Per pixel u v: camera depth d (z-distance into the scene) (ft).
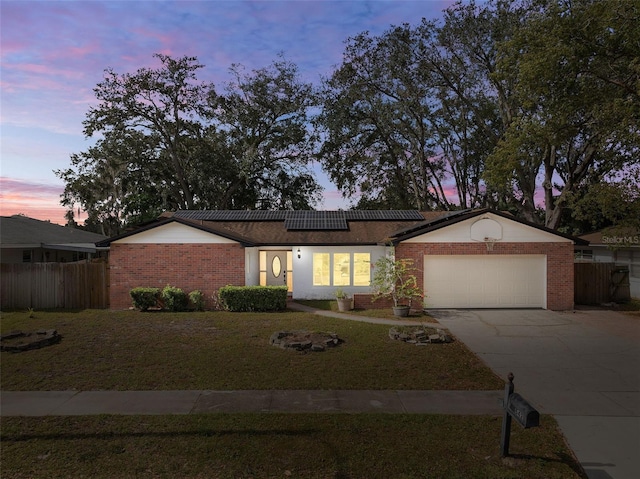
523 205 95.71
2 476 16.49
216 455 18.13
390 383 27.73
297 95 122.21
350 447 18.99
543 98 64.75
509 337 41.11
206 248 57.26
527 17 75.41
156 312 53.21
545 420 22.40
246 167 116.57
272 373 29.37
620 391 26.96
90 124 109.40
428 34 96.37
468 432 20.71
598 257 82.64
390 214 76.64
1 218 82.89
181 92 114.01
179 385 27.04
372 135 116.26
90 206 118.21
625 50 52.11
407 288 54.03
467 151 115.96
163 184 122.31
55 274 57.21
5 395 25.31
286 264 69.77
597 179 78.95
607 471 17.63
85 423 21.27
